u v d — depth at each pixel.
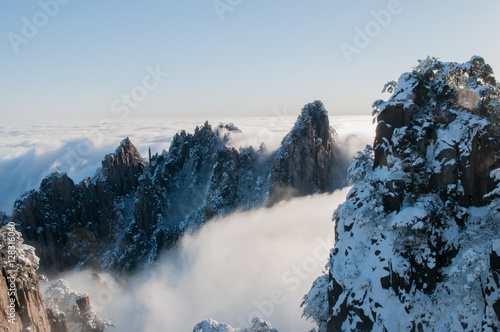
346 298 35.78
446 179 34.94
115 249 106.44
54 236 100.75
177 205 116.44
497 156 34.19
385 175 37.28
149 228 107.38
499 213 33.00
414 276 32.78
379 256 34.75
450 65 37.88
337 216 39.88
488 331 28.69
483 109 36.16
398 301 32.72
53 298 45.38
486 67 36.94
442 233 34.16
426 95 38.78
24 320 29.25
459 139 35.00
